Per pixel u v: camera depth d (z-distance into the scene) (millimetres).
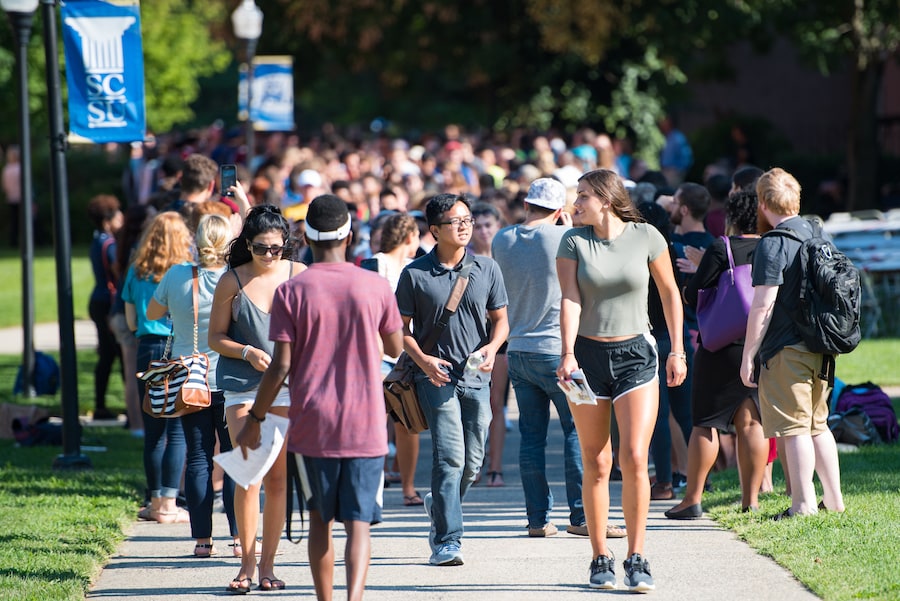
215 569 21219
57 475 29156
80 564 20953
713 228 30203
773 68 121562
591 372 18672
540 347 22172
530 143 79188
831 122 120000
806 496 22266
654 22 87750
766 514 22922
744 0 84938
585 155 60844
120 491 27391
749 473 23438
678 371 18797
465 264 20797
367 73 166000
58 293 29797
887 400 30547
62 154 29391
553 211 22672
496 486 28078
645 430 18469
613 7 88500
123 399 41594
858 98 80812
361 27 104250
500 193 36562
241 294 19391
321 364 16625
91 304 37438
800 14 81688
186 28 117938
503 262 22438
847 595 17594
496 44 102750
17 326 64625
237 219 25438
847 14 77938
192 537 22938
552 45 91938
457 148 65250
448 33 105375
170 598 19438
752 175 27141
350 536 16609
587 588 19188
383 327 16938
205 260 21922
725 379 23172
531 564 20828
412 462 26438
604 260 18531
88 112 29031
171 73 117062
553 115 106375
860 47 78688
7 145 116438
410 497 26594
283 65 58625
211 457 22141
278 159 52219
